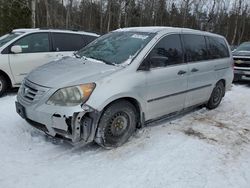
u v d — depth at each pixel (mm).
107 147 4383
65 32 8180
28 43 7465
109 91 4113
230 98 8312
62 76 4203
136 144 4645
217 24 49188
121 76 4324
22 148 4367
